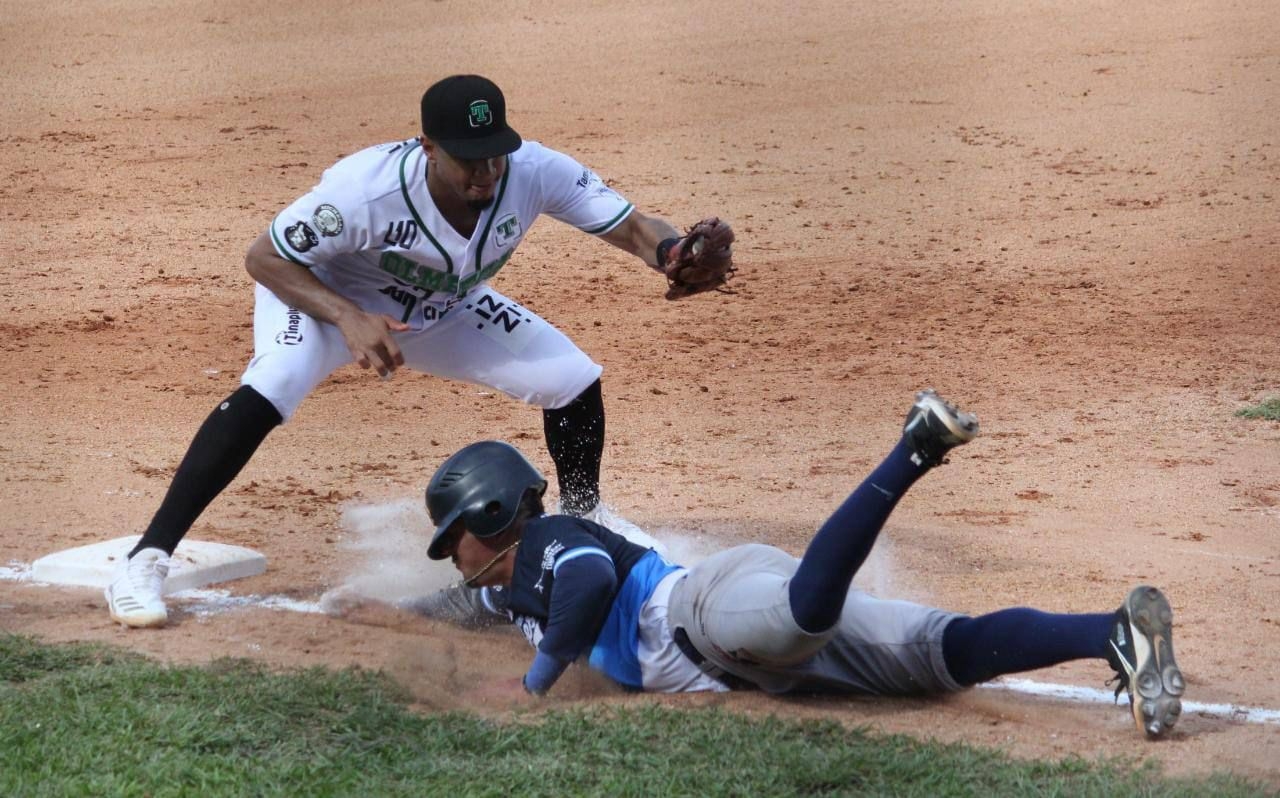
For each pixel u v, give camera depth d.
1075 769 14.53
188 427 31.64
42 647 17.92
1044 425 31.25
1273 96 69.38
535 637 17.39
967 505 25.91
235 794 13.72
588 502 22.73
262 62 82.19
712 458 29.30
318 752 14.83
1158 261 46.31
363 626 19.52
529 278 46.94
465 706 16.52
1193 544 23.48
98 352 38.59
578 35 87.75
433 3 97.19
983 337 38.97
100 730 15.07
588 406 22.33
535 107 72.00
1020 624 15.93
